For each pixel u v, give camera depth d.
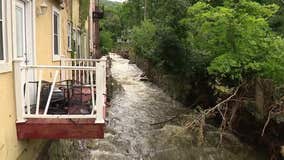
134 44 40.34
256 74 14.54
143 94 23.62
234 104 15.33
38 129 7.18
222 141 14.20
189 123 14.38
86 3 22.03
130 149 13.01
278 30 19.16
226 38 14.51
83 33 20.73
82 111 8.06
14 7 7.30
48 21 10.59
